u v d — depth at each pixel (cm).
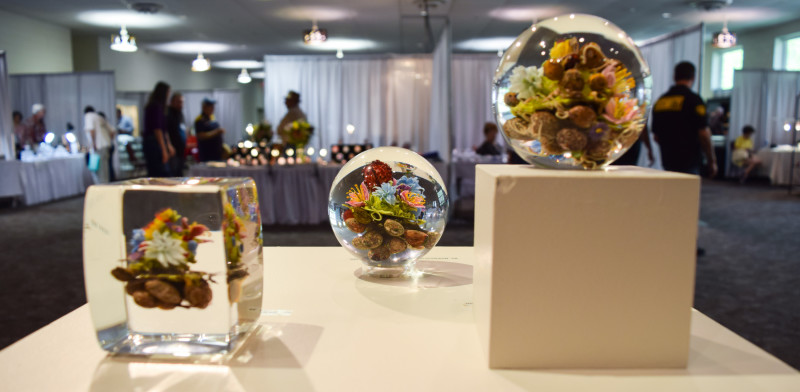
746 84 1071
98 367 79
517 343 77
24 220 614
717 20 994
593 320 77
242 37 1109
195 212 75
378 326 94
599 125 80
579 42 82
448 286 119
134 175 1085
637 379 75
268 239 496
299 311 102
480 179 88
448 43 552
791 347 251
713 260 423
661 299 76
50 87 945
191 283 77
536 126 81
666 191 74
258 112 2125
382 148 127
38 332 92
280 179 557
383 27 995
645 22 966
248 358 81
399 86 884
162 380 75
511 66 86
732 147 1070
